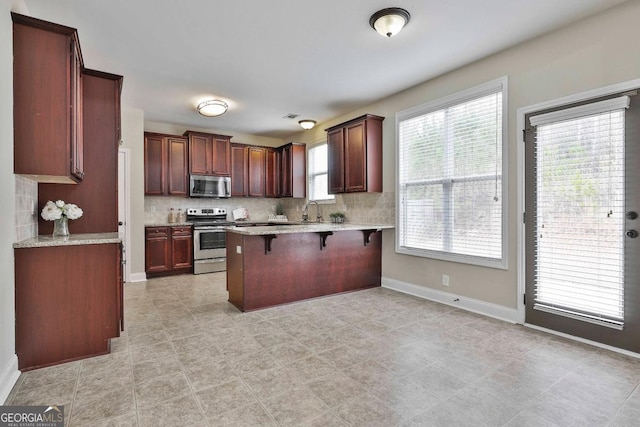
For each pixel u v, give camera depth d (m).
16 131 2.17
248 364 2.29
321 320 3.20
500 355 2.42
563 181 2.77
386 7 2.46
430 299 3.90
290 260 3.79
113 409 1.77
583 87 2.63
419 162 4.04
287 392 1.94
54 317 2.29
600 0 2.39
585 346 2.57
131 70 3.56
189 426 1.63
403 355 2.42
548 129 2.86
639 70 2.36
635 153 2.38
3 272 1.95
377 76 3.76
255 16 2.57
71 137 2.31
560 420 1.68
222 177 6.04
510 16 2.59
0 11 1.92
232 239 3.77
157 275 5.27
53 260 2.30
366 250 4.44
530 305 2.99
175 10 2.48
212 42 2.98
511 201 3.11
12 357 2.07
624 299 2.45
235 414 1.73
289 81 3.90
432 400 1.85
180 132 6.03
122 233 4.84
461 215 3.57
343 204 5.32
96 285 2.42
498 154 3.22
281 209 7.15
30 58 2.20
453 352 2.47
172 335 2.82
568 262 2.74
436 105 3.78
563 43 2.74
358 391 1.95
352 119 4.68
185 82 3.91
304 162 6.44
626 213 2.43
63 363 2.30
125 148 4.83
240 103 4.72
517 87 3.05
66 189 2.92
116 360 2.35
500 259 3.20
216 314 3.39
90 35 2.84
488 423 1.65
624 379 2.07
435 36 2.89
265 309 3.56
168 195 5.60
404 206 4.26
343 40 2.96
